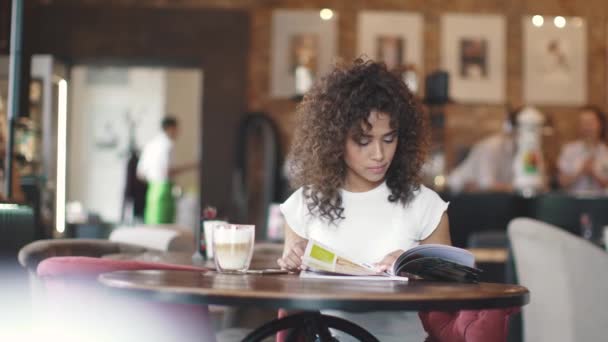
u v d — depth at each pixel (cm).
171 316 202
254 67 907
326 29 910
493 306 160
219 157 878
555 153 920
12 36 346
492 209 682
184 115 1234
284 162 891
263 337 188
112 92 1225
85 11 877
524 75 926
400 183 223
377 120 211
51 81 710
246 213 874
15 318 279
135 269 209
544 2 931
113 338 199
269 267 238
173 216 904
